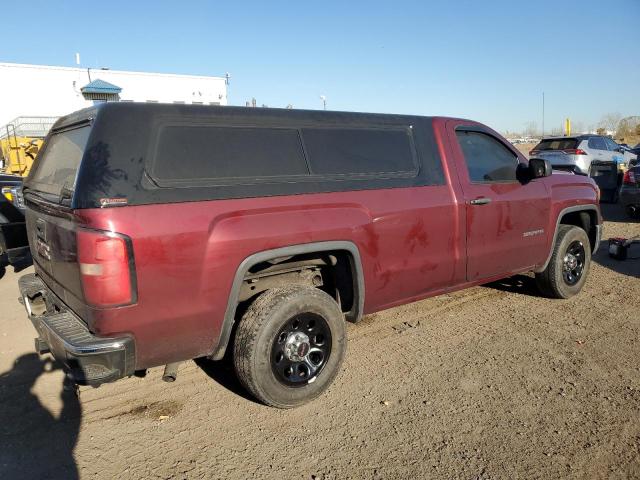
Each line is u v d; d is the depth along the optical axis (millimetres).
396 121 4082
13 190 6438
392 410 3406
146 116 2875
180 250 2826
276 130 3379
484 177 4586
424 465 2842
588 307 5336
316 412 3404
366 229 3637
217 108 3162
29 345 4574
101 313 2658
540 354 4207
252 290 3578
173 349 2963
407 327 4863
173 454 2973
